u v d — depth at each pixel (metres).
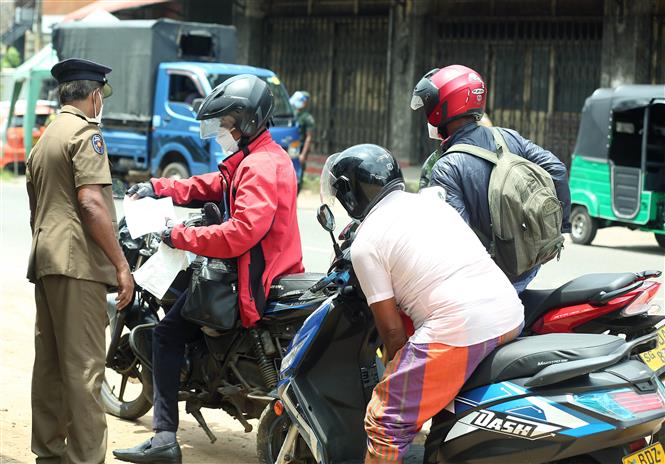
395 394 3.84
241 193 4.84
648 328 4.61
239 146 5.02
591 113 14.21
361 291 4.22
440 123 4.89
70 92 4.68
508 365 3.78
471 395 3.84
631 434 3.62
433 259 3.84
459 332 3.77
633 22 20.45
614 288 4.54
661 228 13.67
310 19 25.30
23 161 22.45
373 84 24.77
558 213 4.62
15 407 6.16
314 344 4.32
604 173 14.06
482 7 22.61
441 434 3.91
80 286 4.60
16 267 10.95
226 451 5.58
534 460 3.71
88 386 4.61
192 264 5.07
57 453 4.90
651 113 14.16
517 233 4.55
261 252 4.93
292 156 17.91
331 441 4.36
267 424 4.78
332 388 4.41
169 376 5.07
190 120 17.39
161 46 18.19
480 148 4.73
